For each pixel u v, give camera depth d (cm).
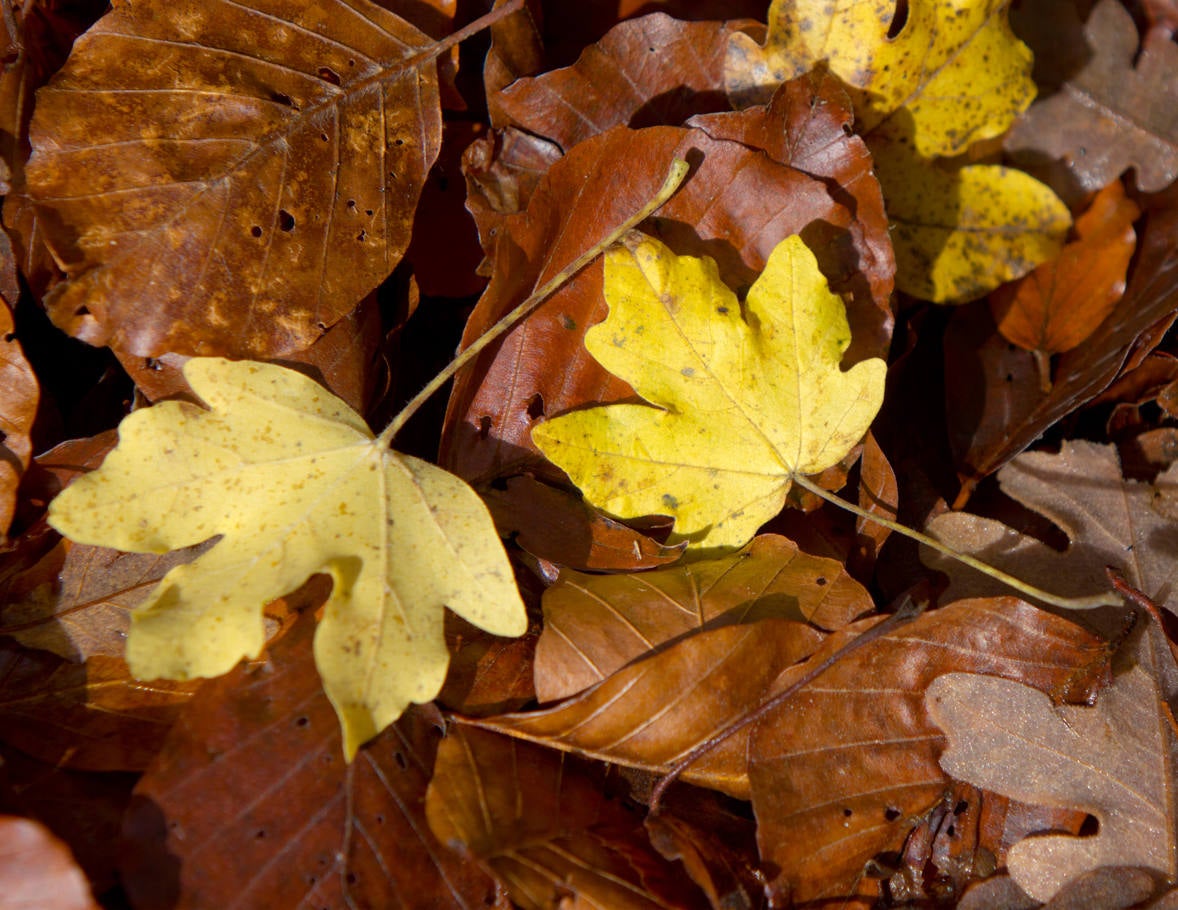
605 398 33
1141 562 33
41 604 31
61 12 33
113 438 32
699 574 32
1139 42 36
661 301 32
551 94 34
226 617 30
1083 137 36
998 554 33
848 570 33
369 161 32
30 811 30
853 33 33
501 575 31
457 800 30
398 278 34
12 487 31
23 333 33
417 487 31
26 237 32
